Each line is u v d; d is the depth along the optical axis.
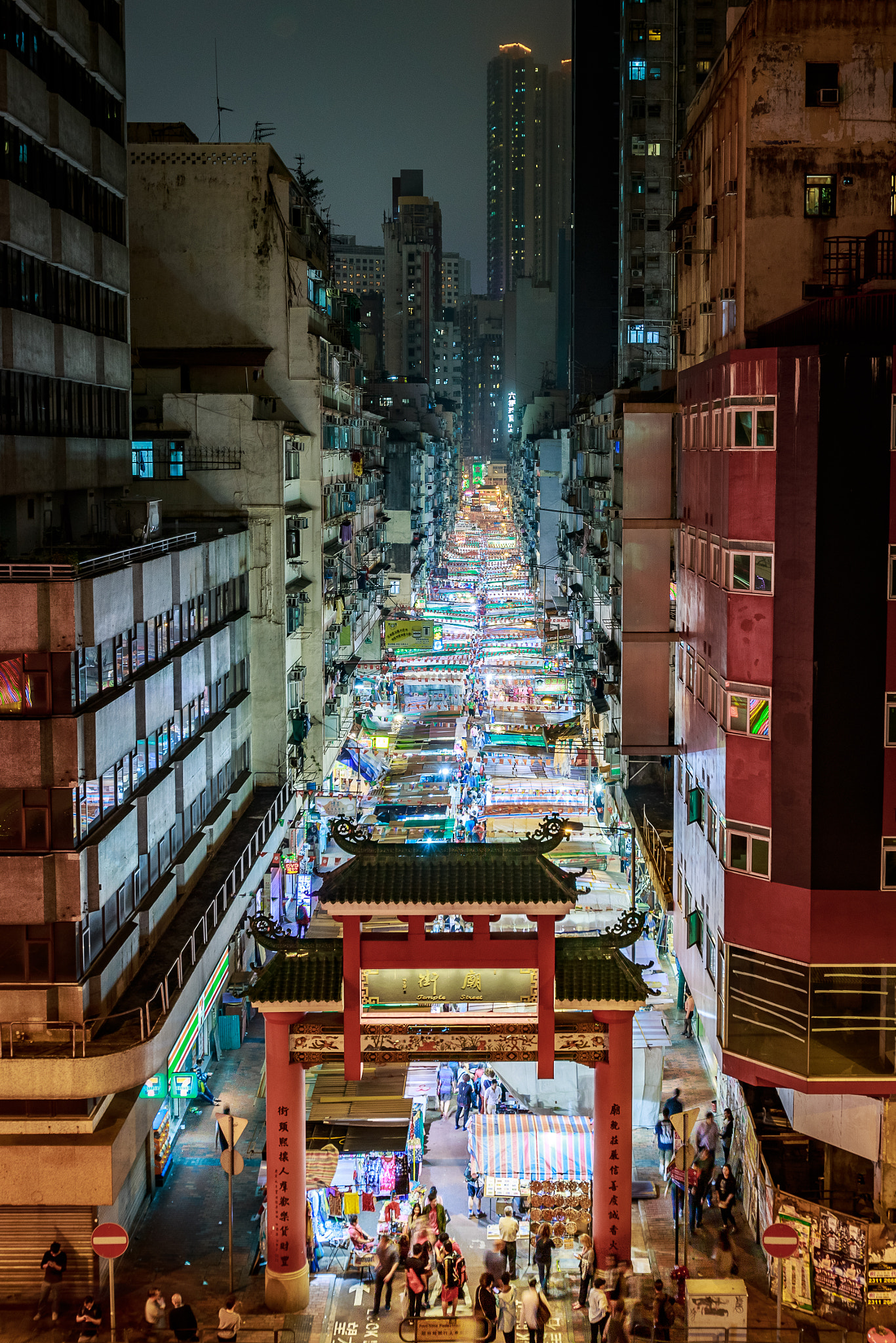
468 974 27.27
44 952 27.08
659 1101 34.59
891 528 27.61
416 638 85.06
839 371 27.52
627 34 101.19
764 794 28.67
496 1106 34.28
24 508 35.72
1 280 33.53
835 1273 26.56
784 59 32.75
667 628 48.22
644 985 27.39
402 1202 30.50
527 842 27.58
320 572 59.69
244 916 42.94
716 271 37.44
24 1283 27.28
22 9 34.31
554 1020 27.41
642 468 47.84
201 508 51.66
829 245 33.19
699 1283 24.38
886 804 27.83
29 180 35.44
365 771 68.75
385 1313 27.31
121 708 30.02
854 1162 29.30
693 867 36.12
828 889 27.94
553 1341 26.34
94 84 41.03
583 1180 29.70
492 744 79.62
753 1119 30.73
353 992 27.09
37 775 26.66
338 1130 30.94
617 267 115.81
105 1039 27.66
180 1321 25.47
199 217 57.97
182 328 58.56
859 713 27.77
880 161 32.97
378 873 27.12
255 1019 41.97
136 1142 28.73
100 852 27.81
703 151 39.69
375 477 93.50
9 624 26.62
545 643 104.31
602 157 115.06
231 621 46.53
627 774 54.50
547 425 165.38
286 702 52.97
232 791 45.28
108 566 31.31
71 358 38.44
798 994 28.38
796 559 28.02
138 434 51.53
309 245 63.62
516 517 198.88
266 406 57.56
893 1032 28.12
